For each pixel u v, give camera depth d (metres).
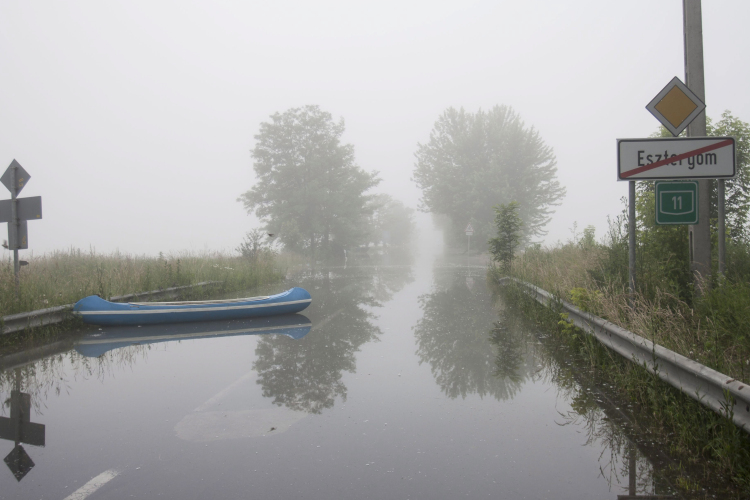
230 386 5.19
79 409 4.50
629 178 6.08
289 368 5.89
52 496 2.92
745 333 4.53
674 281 6.38
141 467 3.30
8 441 3.77
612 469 3.24
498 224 17.08
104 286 10.21
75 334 8.16
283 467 3.28
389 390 4.99
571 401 4.62
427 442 3.69
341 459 3.40
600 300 6.27
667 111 6.08
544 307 8.89
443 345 7.09
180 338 7.79
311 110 37.47
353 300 12.33
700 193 6.20
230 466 3.30
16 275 8.88
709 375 3.45
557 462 3.35
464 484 3.04
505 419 4.17
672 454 3.46
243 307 9.44
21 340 7.64
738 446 3.17
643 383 4.47
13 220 8.98
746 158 8.44
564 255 14.11
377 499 2.86
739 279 5.95
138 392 5.00
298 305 9.97
